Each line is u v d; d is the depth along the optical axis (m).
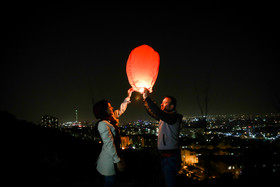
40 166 4.76
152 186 4.62
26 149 5.48
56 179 4.46
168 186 2.51
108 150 2.71
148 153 7.19
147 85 2.70
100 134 2.78
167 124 2.63
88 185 4.75
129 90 3.36
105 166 2.78
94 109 2.98
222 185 4.56
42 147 5.91
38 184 4.12
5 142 5.62
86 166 6.07
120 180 5.25
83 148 7.93
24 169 4.47
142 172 5.48
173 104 2.72
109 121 2.92
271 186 4.38
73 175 5.17
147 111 2.73
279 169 4.85
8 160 4.66
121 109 3.33
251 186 4.43
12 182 3.93
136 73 2.66
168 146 2.57
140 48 2.72
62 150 6.64
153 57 2.69
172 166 2.53
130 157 7.25
